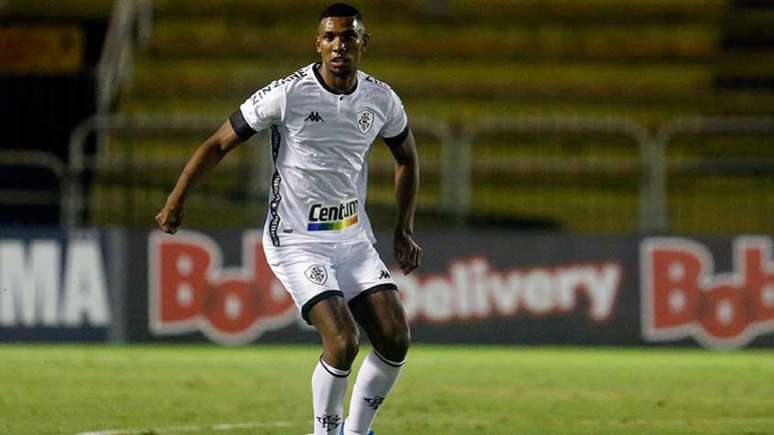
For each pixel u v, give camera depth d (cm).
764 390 3519
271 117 2127
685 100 6625
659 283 5003
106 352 4453
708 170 5169
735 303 5019
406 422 2748
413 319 4928
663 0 7188
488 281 4956
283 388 3394
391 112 2212
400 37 7081
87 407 2938
